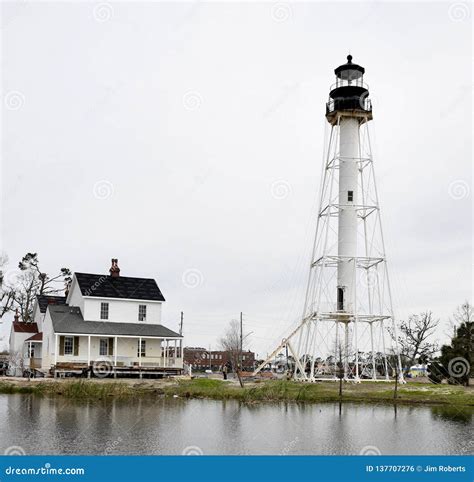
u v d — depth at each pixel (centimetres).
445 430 3048
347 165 5678
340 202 5647
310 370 5994
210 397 4622
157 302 6359
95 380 5338
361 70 5769
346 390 4766
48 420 3272
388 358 7100
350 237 5575
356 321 5434
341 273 5541
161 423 3225
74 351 5862
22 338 6688
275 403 4278
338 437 2844
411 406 4088
